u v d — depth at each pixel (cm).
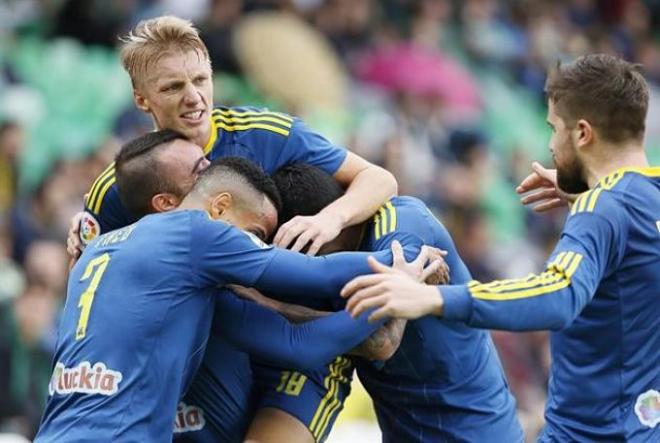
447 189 4094
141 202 1653
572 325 1611
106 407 1517
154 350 1535
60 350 1579
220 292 1605
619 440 1600
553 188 1839
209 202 1609
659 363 1603
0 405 2936
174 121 1694
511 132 4772
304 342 1577
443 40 4834
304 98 4125
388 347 1594
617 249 1552
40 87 3809
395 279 1445
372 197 1678
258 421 1675
